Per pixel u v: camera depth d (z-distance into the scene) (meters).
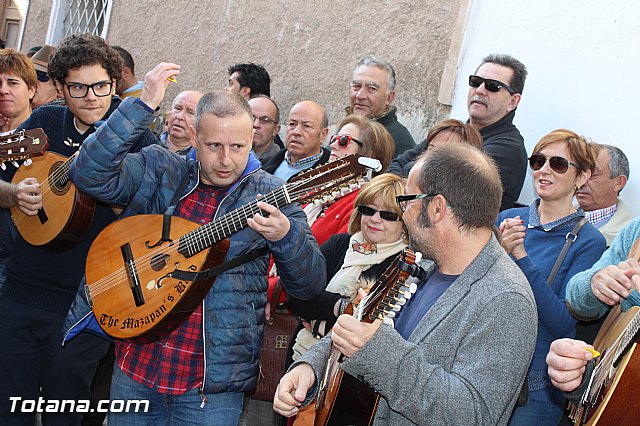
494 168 2.44
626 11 4.48
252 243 3.13
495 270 2.36
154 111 3.19
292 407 2.71
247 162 3.21
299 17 6.86
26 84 4.83
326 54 6.57
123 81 6.31
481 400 2.17
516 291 2.28
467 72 5.43
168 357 3.12
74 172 3.22
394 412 2.42
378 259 3.41
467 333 2.29
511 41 5.09
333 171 2.95
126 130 3.14
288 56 6.92
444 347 2.32
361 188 3.64
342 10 6.47
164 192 3.28
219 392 3.08
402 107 5.85
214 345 3.08
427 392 2.19
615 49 4.50
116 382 3.22
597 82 4.57
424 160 2.43
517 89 4.34
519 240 3.17
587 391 2.49
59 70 3.86
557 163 3.45
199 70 7.89
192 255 3.08
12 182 4.03
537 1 4.96
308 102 4.95
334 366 2.62
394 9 6.04
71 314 3.36
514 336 2.23
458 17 5.55
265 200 3.00
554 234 3.48
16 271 3.84
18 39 10.66
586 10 4.68
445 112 5.61
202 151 3.12
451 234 2.38
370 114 5.06
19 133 3.93
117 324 3.16
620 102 4.43
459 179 2.36
